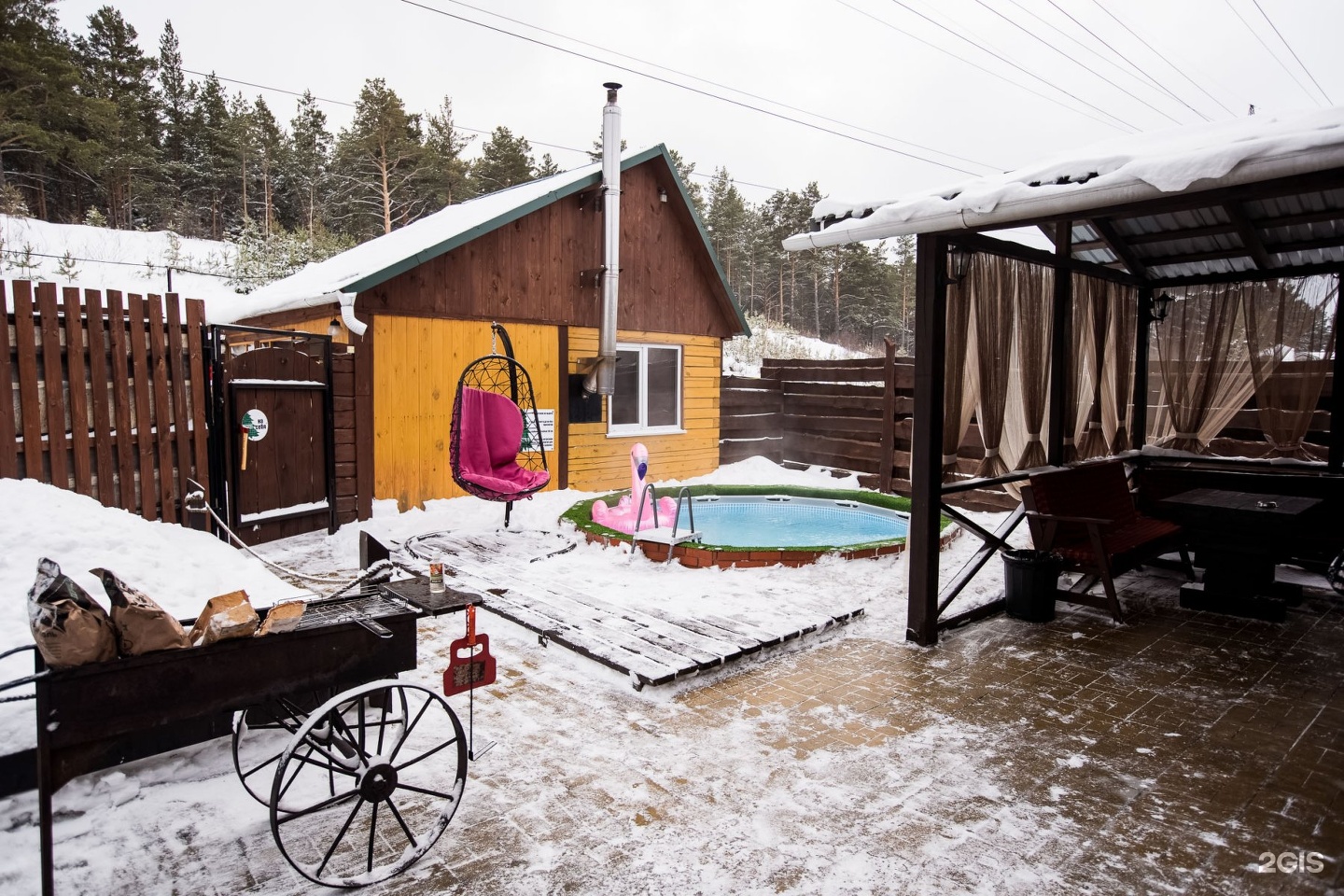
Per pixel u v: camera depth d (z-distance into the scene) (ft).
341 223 90.99
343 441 24.58
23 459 15.15
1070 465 19.10
